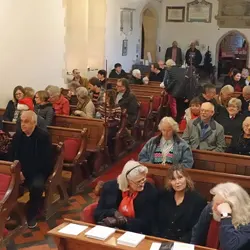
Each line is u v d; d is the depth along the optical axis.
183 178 3.60
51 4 9.41
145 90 10.19
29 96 7.00
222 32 16.41
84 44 11.09
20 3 8.30
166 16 16.95
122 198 3.70
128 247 2.74
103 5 12.48
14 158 5.05
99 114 7.30
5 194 4.34
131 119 7.92
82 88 7.24
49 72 9.58
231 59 17.23
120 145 7.54
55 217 5.11
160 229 3.66
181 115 9.38
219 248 3.10
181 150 4.64
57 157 5.31
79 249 2.90
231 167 4.62
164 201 3.69
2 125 6.20
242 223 2.77
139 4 15.12
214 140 5.06
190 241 3.39
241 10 15.99
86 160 6.29
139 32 15.45
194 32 16.72
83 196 5.77
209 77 16.31
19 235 4.62
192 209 3.59
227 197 2.87
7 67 8.12
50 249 4.34
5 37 7.98
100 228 2.97
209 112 5.02
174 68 9.30
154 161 4.69
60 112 7.11
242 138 5.00
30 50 8.79
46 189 5.05
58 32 9.82
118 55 13.91
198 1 16.47
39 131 5.01
